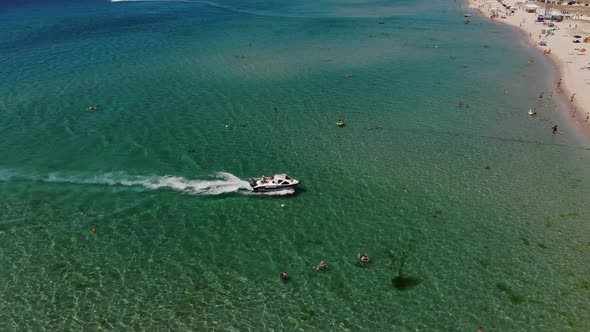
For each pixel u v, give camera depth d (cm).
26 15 16588
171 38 13338
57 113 7681
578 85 9319
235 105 8225
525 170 6066
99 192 5456
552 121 7625
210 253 4547
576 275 4269
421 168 6100
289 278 4250
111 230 4838
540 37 13762
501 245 4666
